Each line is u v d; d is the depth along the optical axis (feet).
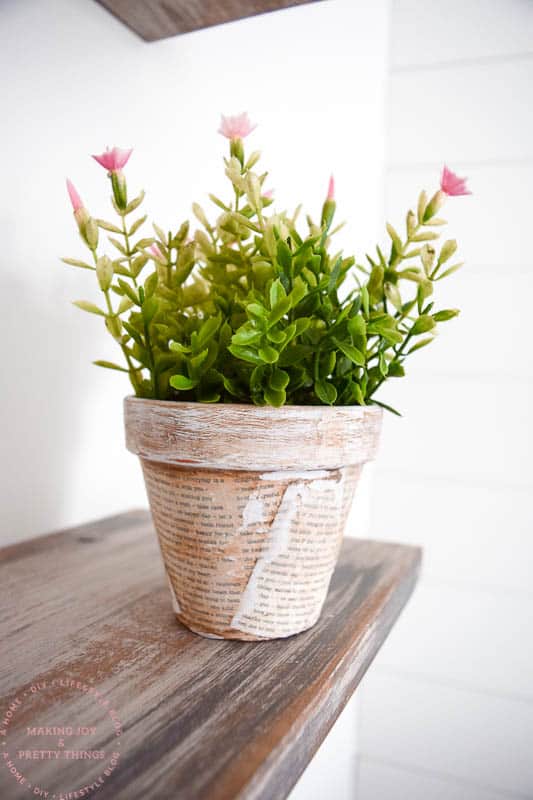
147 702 0.78
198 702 0.78
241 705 0.78
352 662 0.92
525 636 2.16
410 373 2.26
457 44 2.14
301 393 0.97
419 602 2.29
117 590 1.11
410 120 2.21
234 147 0.96
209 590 0.91
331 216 0.95
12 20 1.23
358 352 0.86
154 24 1.46
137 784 0.66
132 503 1.72
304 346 0.88
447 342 2.20
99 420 1.54
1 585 1.12
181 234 0.99
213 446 0.84
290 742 0.74
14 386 1.30
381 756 2.36
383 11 2.18
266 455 0.85
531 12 2.05
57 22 1.32
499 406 2.15
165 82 1.61
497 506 2.17
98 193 1.46
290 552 0.90
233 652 0.90
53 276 1.37
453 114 2.15
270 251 0.91
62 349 1.41
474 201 2.14
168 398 0.98
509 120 2.09
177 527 0.91
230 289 0.97
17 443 1.32
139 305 0.94
